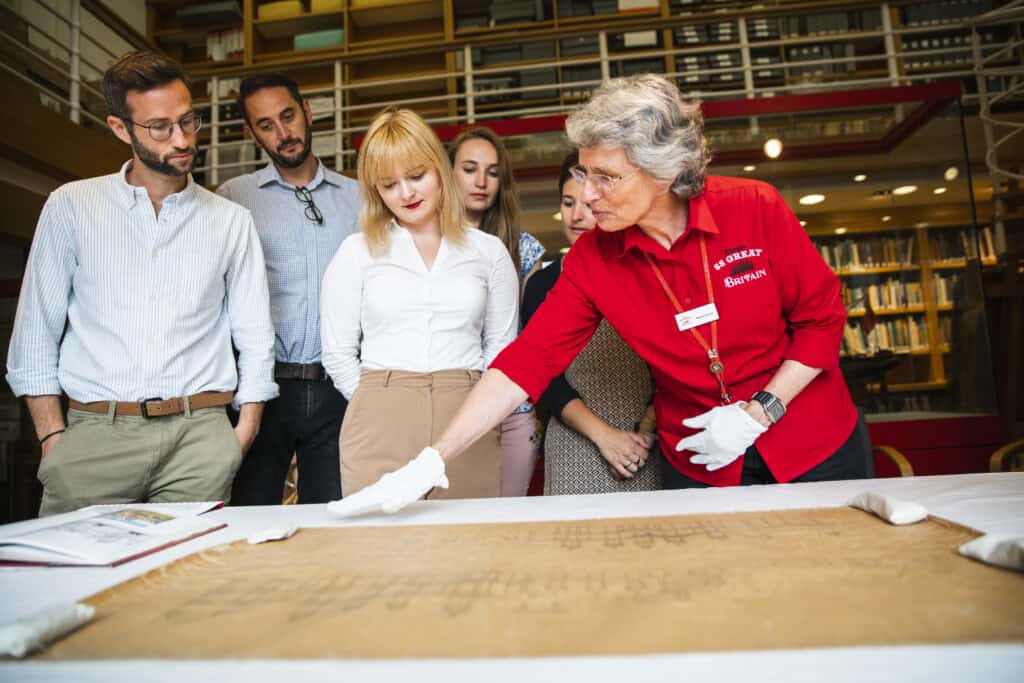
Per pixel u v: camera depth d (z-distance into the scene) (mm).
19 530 983
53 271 1640
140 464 1587
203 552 834
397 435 1531
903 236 3545
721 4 6160
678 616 542
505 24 6398
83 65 5656
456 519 1032
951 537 779
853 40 5922
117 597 658
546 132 3410
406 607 592
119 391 1588
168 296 1646
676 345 1358
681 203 1310
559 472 1842
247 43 6758
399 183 1567
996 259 4883
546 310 1407
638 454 1731
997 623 504
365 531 956
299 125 2168
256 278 1838
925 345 3475
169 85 1584
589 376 1831
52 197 1657
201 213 1722
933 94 3479
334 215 2238
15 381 1629
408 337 1594
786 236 1281
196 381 1664
